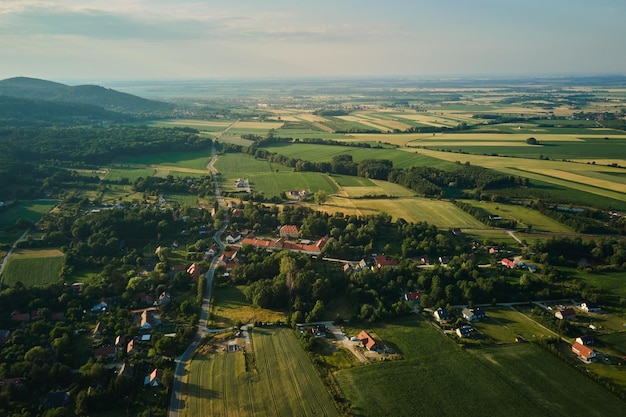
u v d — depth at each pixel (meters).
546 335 135.38
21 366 114.88
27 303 146.62
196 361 122.50
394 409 103.88
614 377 115.06
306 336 133.25
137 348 128.00
